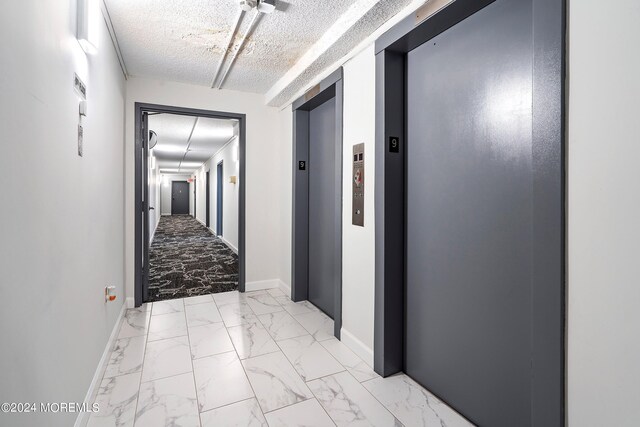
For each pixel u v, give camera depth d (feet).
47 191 3.75
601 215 3.28
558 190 3.61
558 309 3.63
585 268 3.43
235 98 12.17
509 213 4.80
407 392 6.25
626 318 3.12
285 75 10.50
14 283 2.91
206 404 5.80
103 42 6.88
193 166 43.06
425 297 6.39
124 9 6.94
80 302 5.08
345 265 8.09
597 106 3.29
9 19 2.84
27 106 3.23
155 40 8.31
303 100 10.45
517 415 4.72
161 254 20.44
